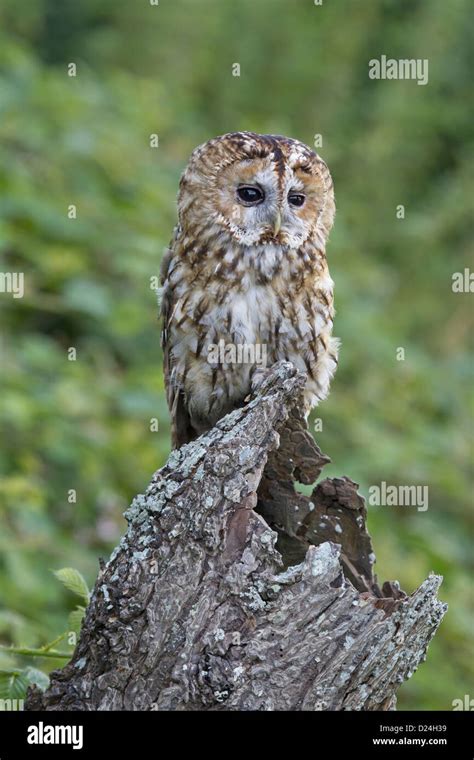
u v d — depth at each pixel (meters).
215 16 20.59
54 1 20.58
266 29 20.53
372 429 14.66
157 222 15.62
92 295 13.45
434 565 13.32
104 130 16.58
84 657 6.30
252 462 6.28
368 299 17.61
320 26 20.62
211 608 6.09
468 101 20.09
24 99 16.28
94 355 13.41
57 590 10.35
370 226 19.03
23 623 8.52
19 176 14.56
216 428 6.46
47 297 13.52
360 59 20.50
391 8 20.75
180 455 6.38
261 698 6.01
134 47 20.44
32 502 10.93
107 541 11.46
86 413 12.30
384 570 12.58
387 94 19.69
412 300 18.34
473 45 20.33
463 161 19.38
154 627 6.10
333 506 6.93
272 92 20.16
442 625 12.38
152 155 17.33
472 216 18.75
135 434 12.46
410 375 16.17
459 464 15.72
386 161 19.41
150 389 12.91
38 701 6.30
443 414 16.59
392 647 6.11
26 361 12.69
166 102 19.23
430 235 18.69
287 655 6.04
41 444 11.81
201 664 6.02
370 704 6.23
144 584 6.14
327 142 19.52
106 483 11.95
